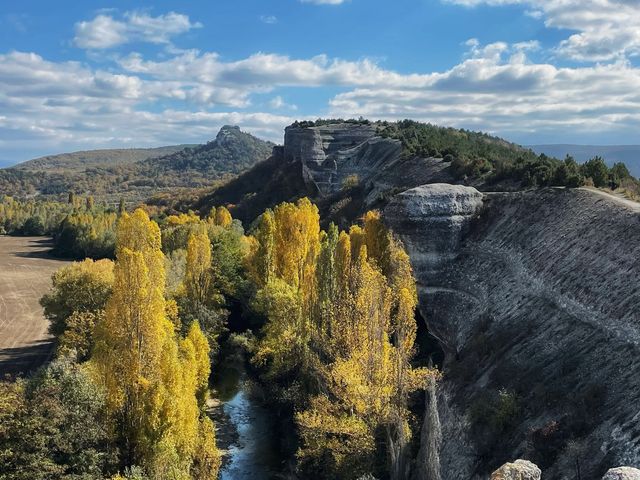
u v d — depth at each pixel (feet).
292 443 145.89
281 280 207.10
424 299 149.79
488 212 156.56
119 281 117.91
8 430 93.45
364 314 126.21
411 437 118.73
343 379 123.95
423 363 146.82
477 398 107.14
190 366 124.77
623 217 111.75
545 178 152.87
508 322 119.75
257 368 193.26
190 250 213.87
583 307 102.99
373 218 160.76
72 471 99.60
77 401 106.01
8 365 195.21
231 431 161.58
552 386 93.86
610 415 80.43
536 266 123.95
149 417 112.16
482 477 91.81
